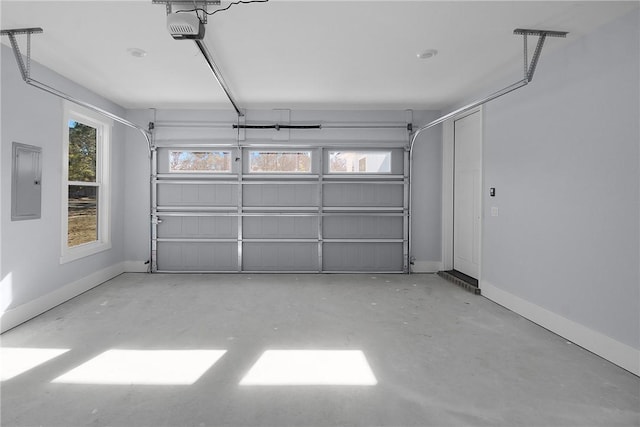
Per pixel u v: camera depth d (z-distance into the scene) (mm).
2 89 3188
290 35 3010
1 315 3180
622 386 2307
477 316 3654
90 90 4582
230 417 1969
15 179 3348
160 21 2789
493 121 4199
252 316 3625
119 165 5371
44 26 2879
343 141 5590
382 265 5676
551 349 2869
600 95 2764
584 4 2473
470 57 3469
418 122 5609
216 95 4824
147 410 2023
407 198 5641
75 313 3688
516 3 2492
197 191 5582
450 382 2346
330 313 3730
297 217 5637
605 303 2717
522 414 2006
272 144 5574
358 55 3436
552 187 3264
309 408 2055
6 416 1955
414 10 2605
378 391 2234
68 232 4434
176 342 2969
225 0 2455
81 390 2223
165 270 5602
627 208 2549
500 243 4055
